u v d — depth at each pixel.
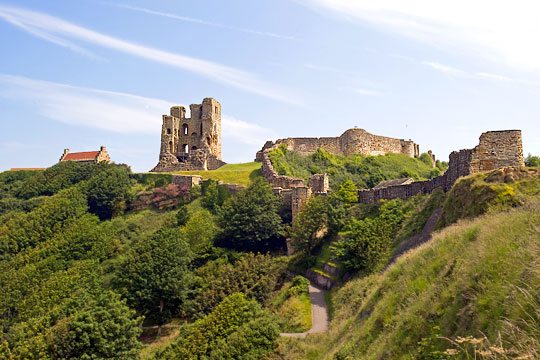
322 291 38.88
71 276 48.53
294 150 86.81
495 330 11.05
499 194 23.59
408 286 19.14
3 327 43.59
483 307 12.38
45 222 65.62
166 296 43.16
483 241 16.14
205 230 55.22
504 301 11.73
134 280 44.16
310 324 31.86
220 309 34.41
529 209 18.03
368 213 46.44
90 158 101.19
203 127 101.19
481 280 13.70
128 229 67.38
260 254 48.09
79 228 62.19
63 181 84.81
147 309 44.00
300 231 46.72
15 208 76.94
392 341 15.77
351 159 83.44
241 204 55.34
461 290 14.30
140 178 82.06
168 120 100.75
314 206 48.75
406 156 91.50
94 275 48.69
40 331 37.78
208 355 30.28
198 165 89.56
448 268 17.30
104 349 33.16
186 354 30.81
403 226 37.47
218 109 105.44
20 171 97.31
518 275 12.23
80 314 35.47
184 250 48.16
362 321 22.31
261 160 93.38
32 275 50.56
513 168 25.47
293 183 67.12
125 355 34.22
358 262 36.12
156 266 44.97
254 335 29.91
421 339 14.38
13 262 56.22
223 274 43.50
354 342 19.72
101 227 65.12
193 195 73.69
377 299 22.41
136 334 36.53
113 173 80.38
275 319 32.94
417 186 44.19
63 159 103.12
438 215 32.75
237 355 28.55
